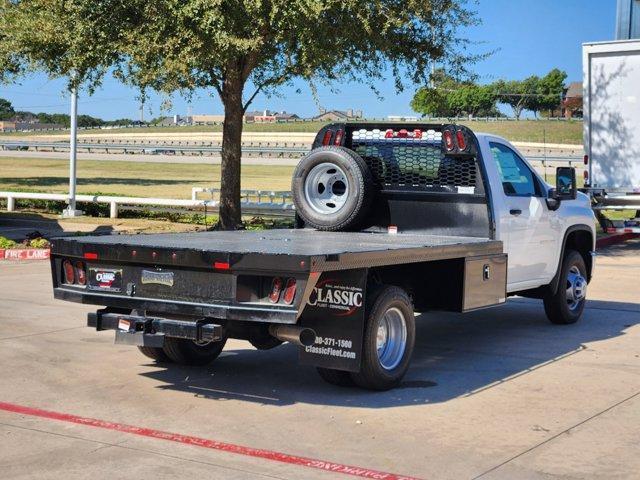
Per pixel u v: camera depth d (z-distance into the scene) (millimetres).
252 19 15336
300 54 16156
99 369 7832
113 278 6918
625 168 18047
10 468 5211
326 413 6496
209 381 7469
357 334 6586
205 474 5141
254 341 7055
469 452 5605
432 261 7668
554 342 9336
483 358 8500
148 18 15594
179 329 6523
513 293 9617
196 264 6418
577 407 6711
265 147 92000
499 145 9000
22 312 10641
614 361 8398
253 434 5961
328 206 8781
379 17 16078
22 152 87375
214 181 42719
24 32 16188
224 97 18672
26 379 7410
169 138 134000
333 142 8930
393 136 8711
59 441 5754
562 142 87375
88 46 15938
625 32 20953
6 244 16922
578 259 10453
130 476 5094
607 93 18094
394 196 8750
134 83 16766
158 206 23656
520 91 108000
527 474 5195
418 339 9500
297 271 6055
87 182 40844
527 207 9188
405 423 6254
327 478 5098
